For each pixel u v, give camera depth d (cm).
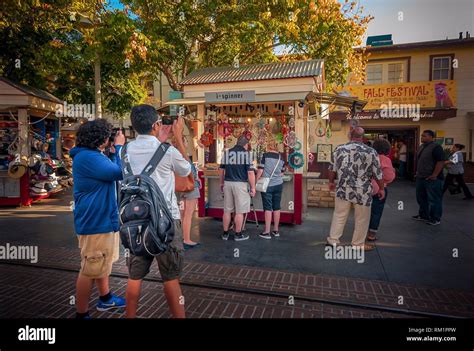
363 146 495
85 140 297
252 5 854
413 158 1467
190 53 982
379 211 558
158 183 257
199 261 468
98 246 300
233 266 449
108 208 302
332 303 347
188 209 522
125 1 881
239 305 346
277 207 591
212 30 957
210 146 770
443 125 1401
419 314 324
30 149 923
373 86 1396
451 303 346
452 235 601
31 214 771
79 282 300
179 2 898
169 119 365
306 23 924
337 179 515
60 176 1113
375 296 361
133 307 264
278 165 581
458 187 1062
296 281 401
